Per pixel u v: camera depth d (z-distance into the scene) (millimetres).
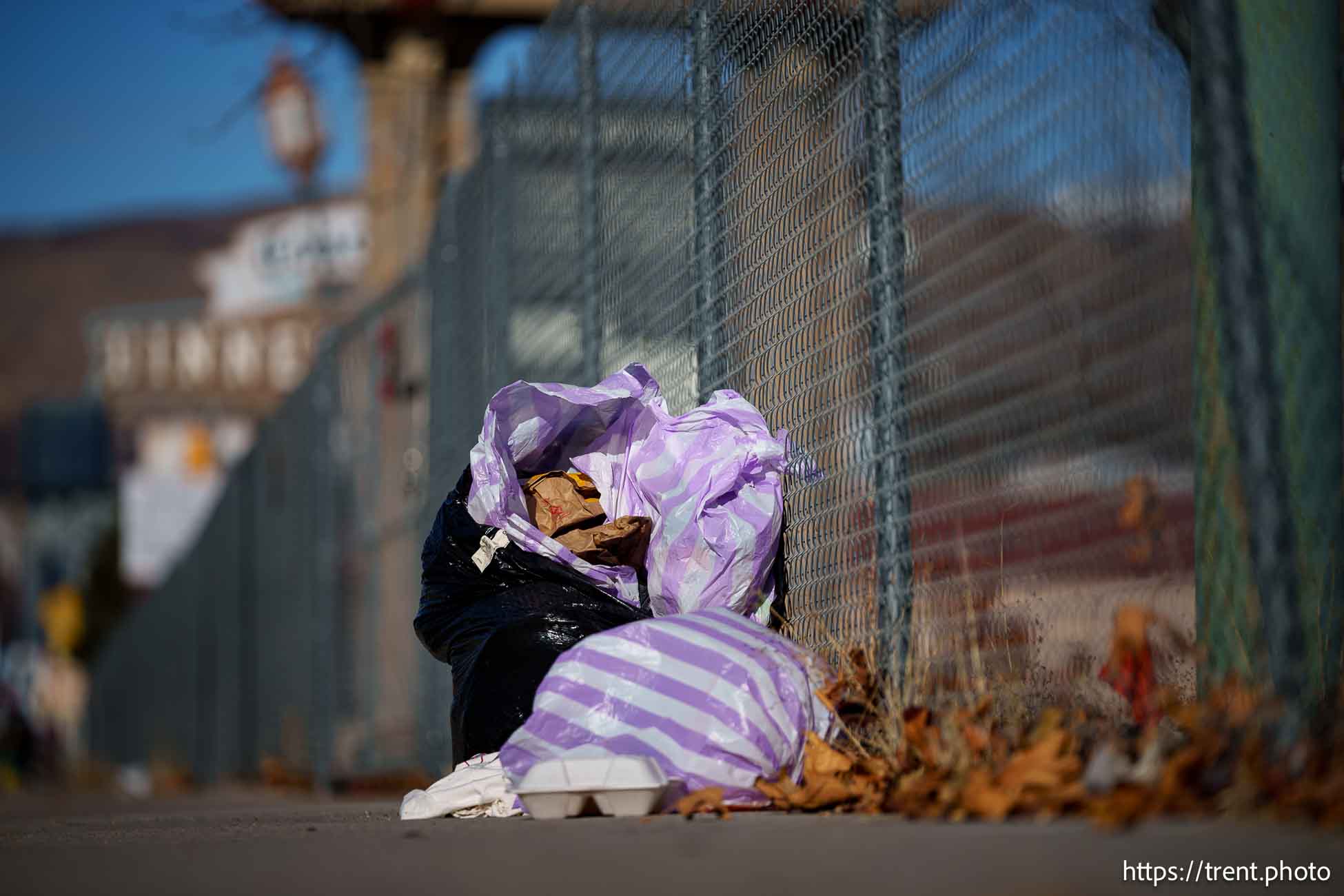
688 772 4172
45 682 50969
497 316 8562
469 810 4742
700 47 5855
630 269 6633
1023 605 3969
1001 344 4008
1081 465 3658
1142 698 3674
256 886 2936
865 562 4742
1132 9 3502
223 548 20391
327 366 13320
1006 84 3980
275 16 16297
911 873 2688
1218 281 3793
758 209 5438
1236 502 3764
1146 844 2877
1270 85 3877
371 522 11633
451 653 5227
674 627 4422
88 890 2980
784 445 5195
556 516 5285
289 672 15297
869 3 4691
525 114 8312
